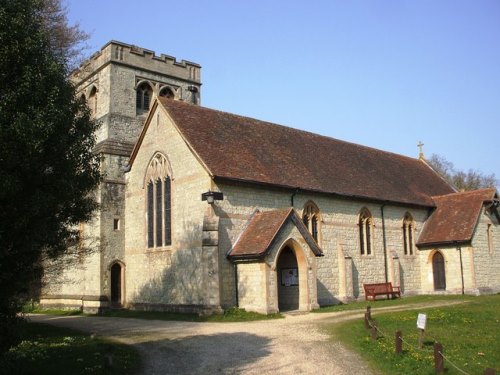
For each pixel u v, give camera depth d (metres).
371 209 36.94
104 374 13.52
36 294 20.81
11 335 12.68
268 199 29.73
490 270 39.16
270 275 25.58
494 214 41.06
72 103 14.35
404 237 39.81
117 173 35.00
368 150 44.78
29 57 12.93
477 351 15.98
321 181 33.44
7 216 12.20
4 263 12.39
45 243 13.77
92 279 33.44
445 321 21.67
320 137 40.66
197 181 28.08
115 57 37.16
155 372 14.02
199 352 16.36
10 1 13.06
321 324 21.56
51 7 22.22
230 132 32.28
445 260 39.25
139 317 28.36
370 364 14.36
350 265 33.38
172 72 40.72
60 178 13.33
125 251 33.97
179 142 29.86
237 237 27.69
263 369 14.05
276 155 32.97
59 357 15.50
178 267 28.91
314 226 32.47
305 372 13.66
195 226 27.89
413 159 50.91
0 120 11.73
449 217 40.78
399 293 35.94
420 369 13.48
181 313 27.92
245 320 24.02
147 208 32.44
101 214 33.50
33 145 11.88
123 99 37.19
